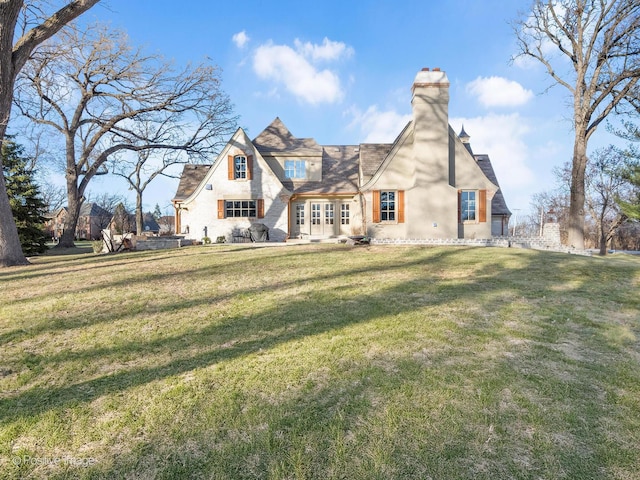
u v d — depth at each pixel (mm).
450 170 18422
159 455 2547
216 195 21156
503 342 4453
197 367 3922
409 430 2746
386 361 3938
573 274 8602
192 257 12672
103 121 25109
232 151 21156
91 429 2863
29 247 20516
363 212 20094
